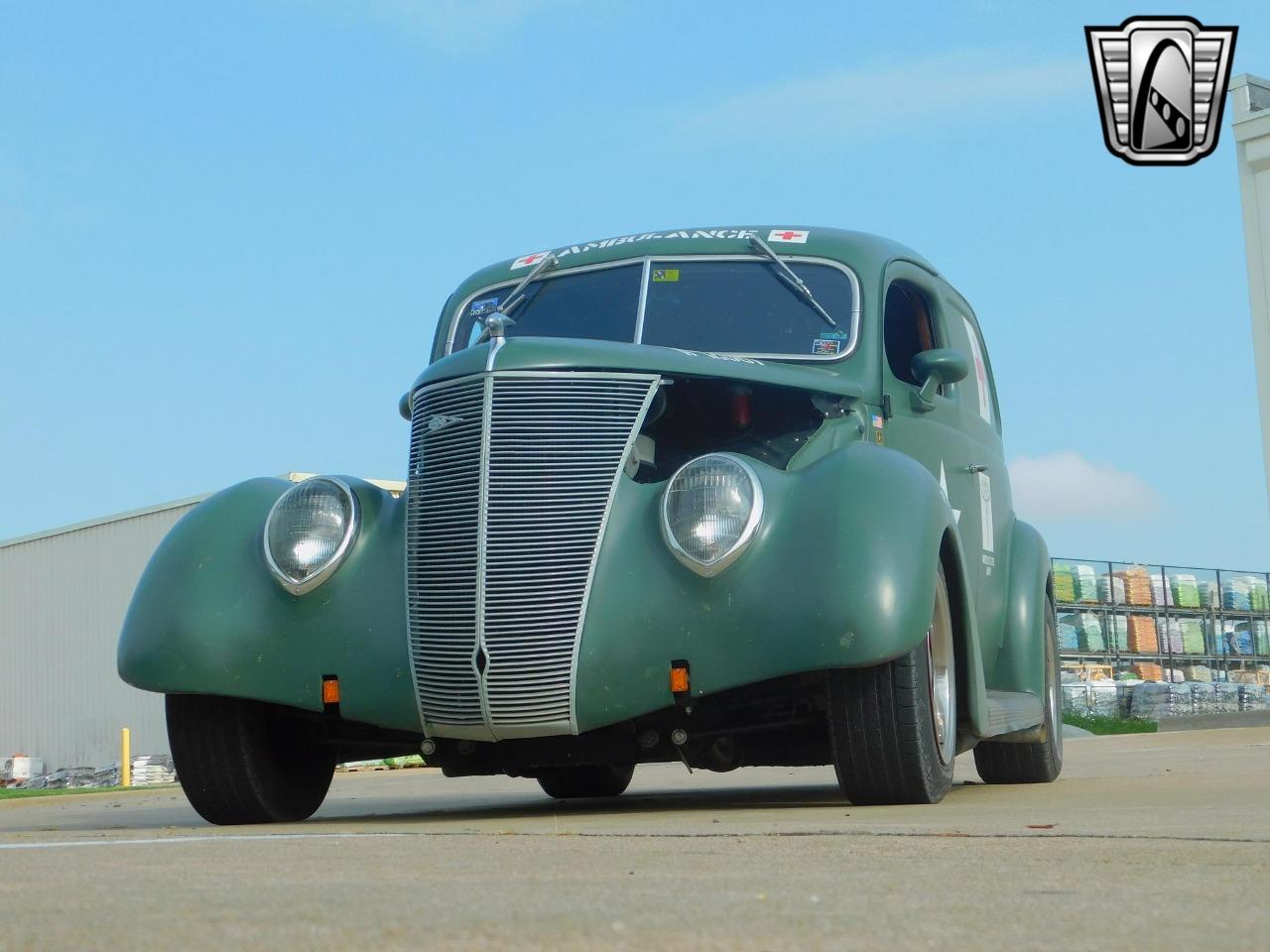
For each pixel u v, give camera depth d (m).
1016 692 5.91
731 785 7.15
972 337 6.36
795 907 1.73
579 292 5.52
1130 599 24.00
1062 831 2.84
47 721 25.98
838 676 4.00
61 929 1.58
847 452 4.13
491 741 4.10
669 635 3.89
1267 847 2.44
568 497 4.04
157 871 2.31
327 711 4.14
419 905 1.76
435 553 4.08
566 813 4.61
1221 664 24.95
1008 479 6.54
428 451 4.19
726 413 4.60
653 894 1.87
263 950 1.43
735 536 3.86
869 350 5.02
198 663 4.19
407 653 4.07
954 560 4.36
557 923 1.59
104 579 25.44
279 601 4.22
